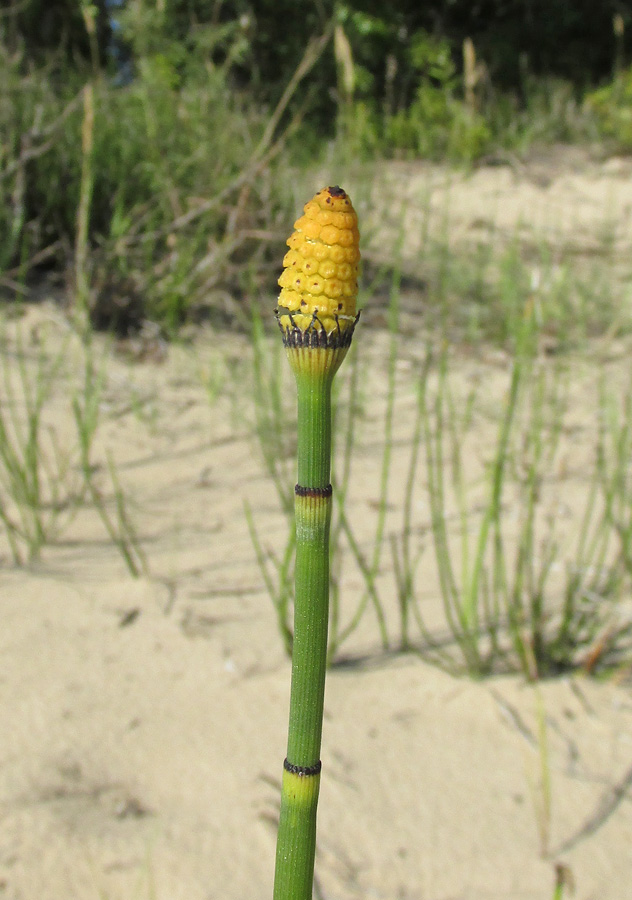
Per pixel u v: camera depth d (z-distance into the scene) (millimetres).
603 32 1382
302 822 128
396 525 373
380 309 599
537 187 942
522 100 1233
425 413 288
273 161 601
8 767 240
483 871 225
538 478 410
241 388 477
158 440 424
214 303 547
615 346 572
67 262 518
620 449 307
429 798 245
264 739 259
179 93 657
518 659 297
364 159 787
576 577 298
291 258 114
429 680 286
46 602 306
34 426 340
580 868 227
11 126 514
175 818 231
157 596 313
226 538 354
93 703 265
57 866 215
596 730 272
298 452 118
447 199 676
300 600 121
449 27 1292
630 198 930
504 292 607
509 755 261
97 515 360
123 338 510
